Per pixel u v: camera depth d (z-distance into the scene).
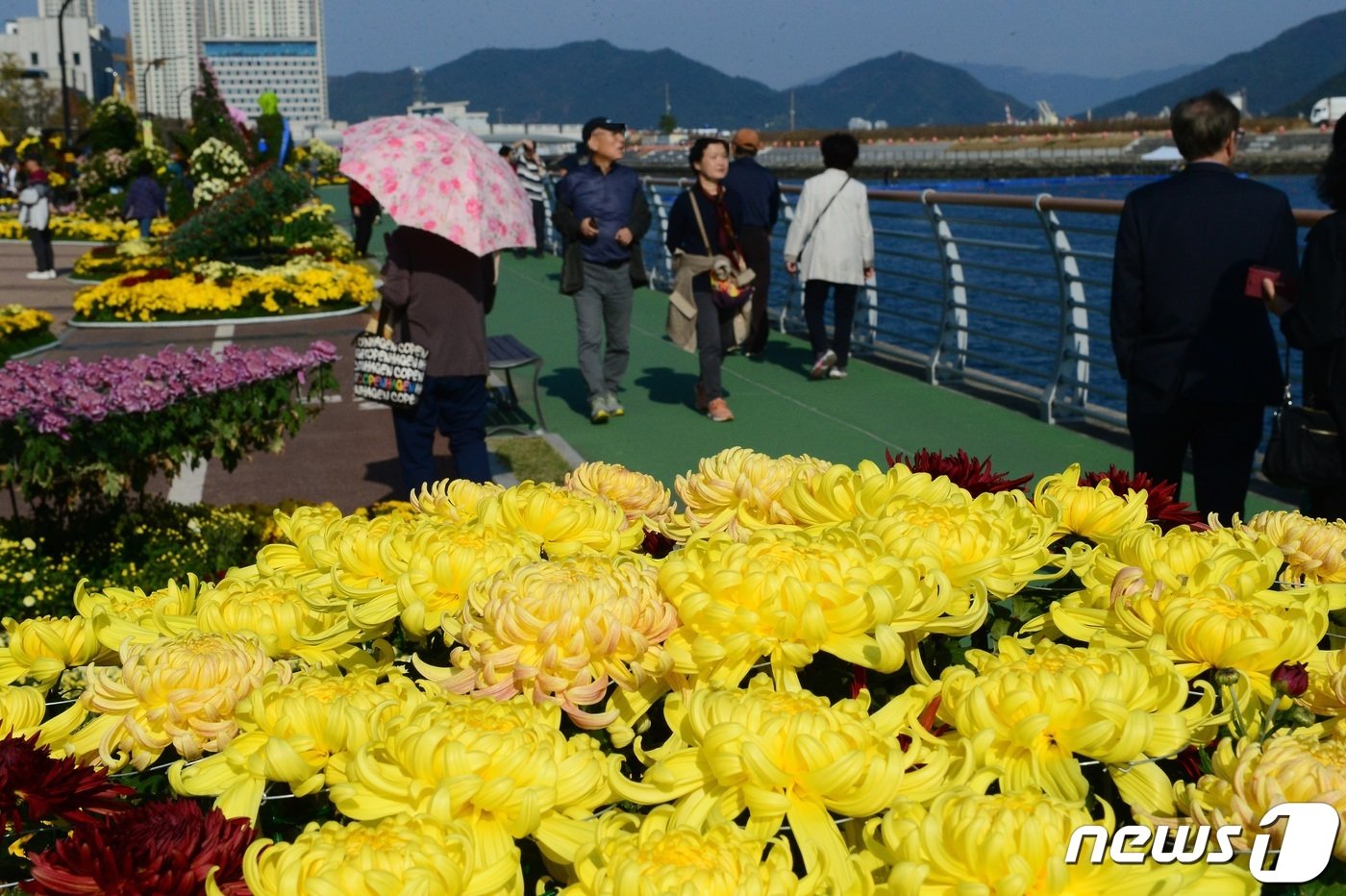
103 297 17.22
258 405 5.90
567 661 1.33
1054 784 1.20
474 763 1.16
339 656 1.62
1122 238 5.23
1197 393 5.07
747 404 10.41
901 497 1.64
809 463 1.95
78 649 1.65
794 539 1.43
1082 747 1.19
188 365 5.73
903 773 1.16
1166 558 1.65
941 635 1.68
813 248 10.91
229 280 17.89
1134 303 5.21
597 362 9.73
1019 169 119.19
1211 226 5.04
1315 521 1.99
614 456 8.84
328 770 1.29
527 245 6.75
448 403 6.77
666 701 1.33
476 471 6.86
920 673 1.42
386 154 6.37
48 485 5.36
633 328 14.60
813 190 10.90
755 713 1.20
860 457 8.72
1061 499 1.95
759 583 1.34
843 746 1.16
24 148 44.12
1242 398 5.04
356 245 23.73
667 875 1.04
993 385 10.71
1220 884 1.09
